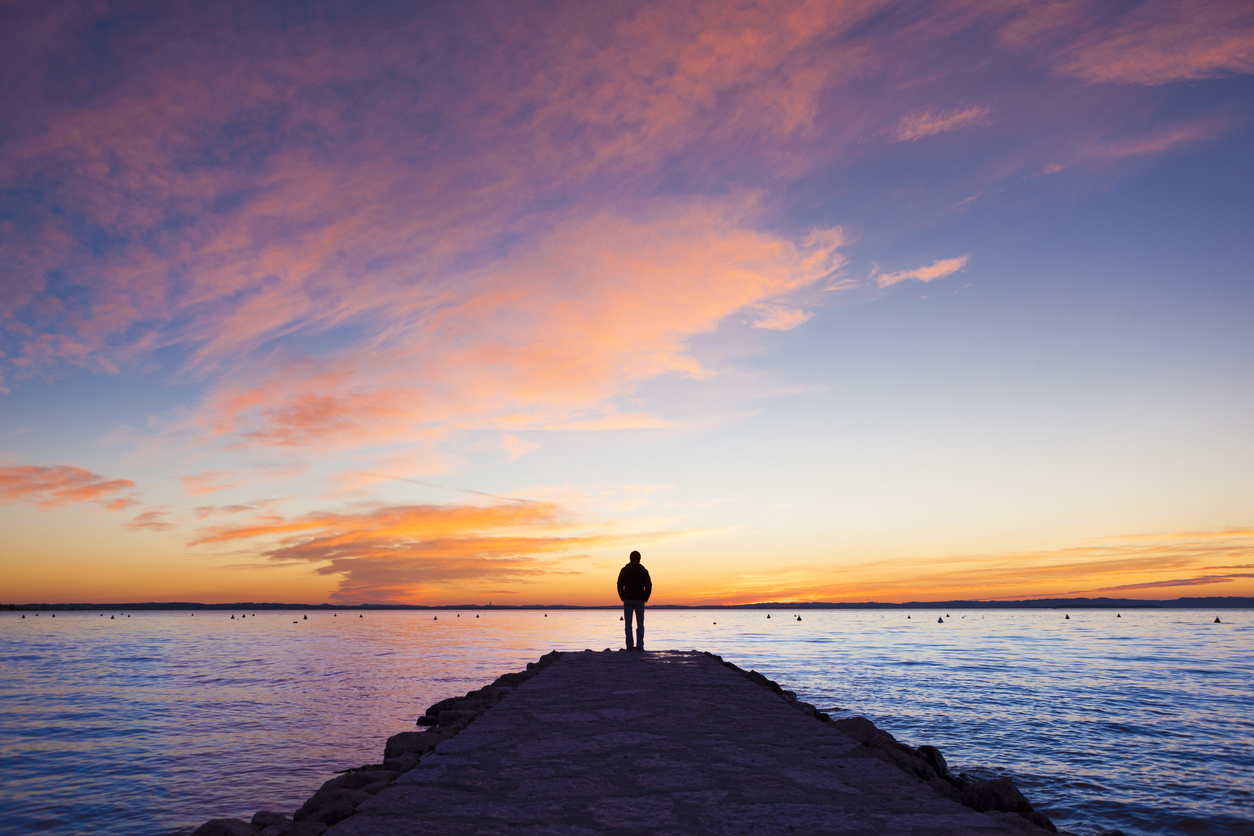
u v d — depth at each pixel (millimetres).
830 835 3996
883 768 5621
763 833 4039
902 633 90562
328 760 15648
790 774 5426
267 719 21062
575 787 5070
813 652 50531
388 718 21203
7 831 11164
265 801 12586
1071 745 16859
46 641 74062
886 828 4133
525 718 8016
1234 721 20109
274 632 100875
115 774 14531
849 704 23141
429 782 5227
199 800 12664
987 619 177000
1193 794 12844
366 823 4254
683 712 8430
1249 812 11820
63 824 11438
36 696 27047
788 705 9000
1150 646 57094
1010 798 5605
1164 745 16891
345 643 67750
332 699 25594
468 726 7605
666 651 19703
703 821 4262
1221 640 66500
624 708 8734
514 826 4188
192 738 18203
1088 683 29281
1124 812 11859
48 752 16688
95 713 22531
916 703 23359
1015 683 29219
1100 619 165750
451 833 4055
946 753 15984
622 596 18766
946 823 4227
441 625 138875
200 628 121188
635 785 5117
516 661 43500
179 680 32500
